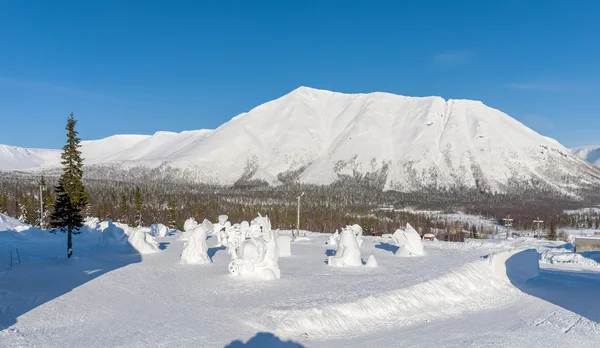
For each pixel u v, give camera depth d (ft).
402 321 74.23
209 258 111.24
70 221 110.52
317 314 67.05
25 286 79.05
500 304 93.15
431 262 117.70
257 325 62.59
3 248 123.95
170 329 59.67
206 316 65.05
